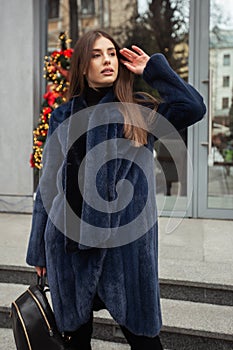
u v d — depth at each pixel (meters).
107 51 1.87
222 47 5.09
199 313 2.81
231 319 2.72
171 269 3.19
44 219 1.96
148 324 1.84
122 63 1.91
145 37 5.64
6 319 3.04
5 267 3.37
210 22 5.11
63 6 5.71
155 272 1.87
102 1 5.78
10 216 5.32
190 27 5.20
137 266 1.83
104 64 1.85
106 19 5.80
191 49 5.19
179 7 5.39
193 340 2.64
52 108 5.04
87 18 5.83
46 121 5.02
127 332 1.94
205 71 5.13
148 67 1.82
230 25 5.06
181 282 2.99
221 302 2.95
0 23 5.52
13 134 5.54
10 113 5.55
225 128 5.11
